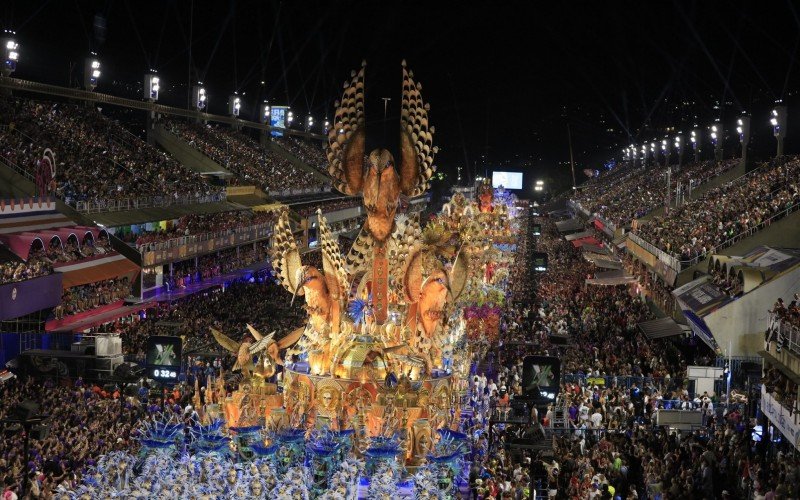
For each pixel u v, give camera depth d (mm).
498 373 50781
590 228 119500
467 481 33906
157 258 64188
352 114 39406
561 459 33438
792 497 25172
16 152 61125
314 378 36625
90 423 34594
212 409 35250
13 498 25422
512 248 92125
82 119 81688
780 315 33250
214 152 108438
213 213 82625
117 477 28203
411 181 39500
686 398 40938
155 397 40594
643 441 35312
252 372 35844
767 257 46031
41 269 48500
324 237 38188
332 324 37844
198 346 49156
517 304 69062
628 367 46281
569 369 46906
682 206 79688
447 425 37062
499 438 37062
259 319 60156
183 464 28906
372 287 38500
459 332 45719
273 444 32688
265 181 110438
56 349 45656
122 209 66938
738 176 88500
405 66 39375
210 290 72625
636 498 28797
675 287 54625
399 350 36500
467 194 141875
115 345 42375
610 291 77688
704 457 30641
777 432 34406
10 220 52969
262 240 92500
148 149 86688
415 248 38812
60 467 29016
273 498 27672
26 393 37500
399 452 31594
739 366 42688
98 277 54469
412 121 39594
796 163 71375
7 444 30344
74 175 65688
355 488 29344
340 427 34156
